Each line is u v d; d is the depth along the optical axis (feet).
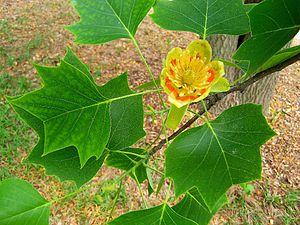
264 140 0.73
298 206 2.89
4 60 4.07
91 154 0.77
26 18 4.87
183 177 0.74
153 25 4.94
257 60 0.70
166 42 4.58
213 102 0.92
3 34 4.51
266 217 2.81
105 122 0.79
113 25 0.93
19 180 0.82
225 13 0.97
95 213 2.72
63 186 2.86
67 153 0.85
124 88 0.87
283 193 2.97
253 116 0.76
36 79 3.85
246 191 2.85
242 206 2.83
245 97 3.30
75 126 0.76
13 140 3.18
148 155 0.93
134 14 0.93
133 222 0.82
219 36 2.93
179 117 0.81
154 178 2.86
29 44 4.35
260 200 2.90
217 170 0.74
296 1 0.60
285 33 0.65
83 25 0.91
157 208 0.85
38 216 0.82
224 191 0.72
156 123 3.33
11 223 0.79
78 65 0.86
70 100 0.75
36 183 2.89
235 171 0.73
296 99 3.90
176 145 0.77
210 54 0.80
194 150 0.76
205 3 0.98
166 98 3.52
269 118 3.63
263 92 3.29
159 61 4.23
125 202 2.79
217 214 2.77
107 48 4.39
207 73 0.79
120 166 1.03
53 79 0.72
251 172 0.72
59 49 4.33
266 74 0.84
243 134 0.75
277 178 3.09
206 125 0.79
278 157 3.27
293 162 3.22
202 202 1.01
